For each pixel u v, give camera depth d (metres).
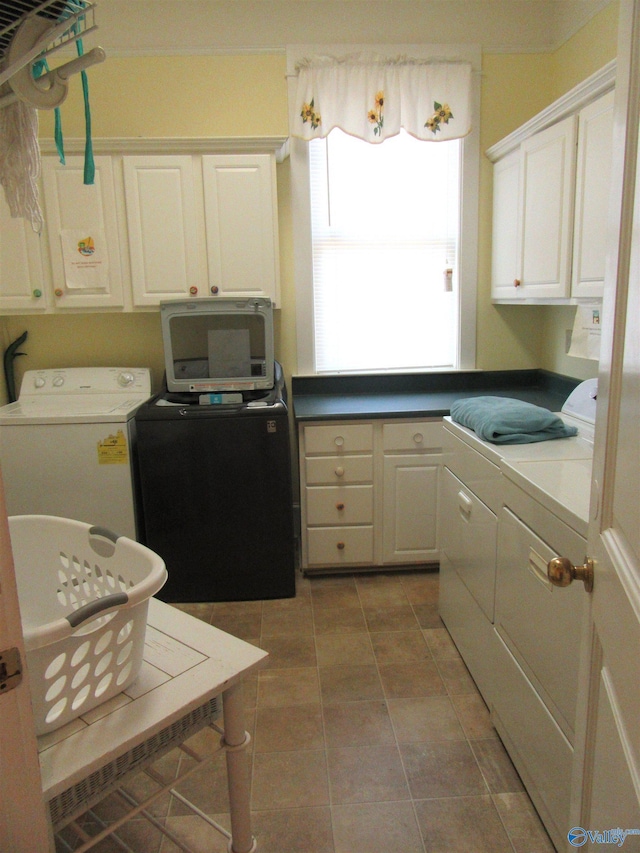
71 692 0.98
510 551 1.74
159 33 2.93
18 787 0.77
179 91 2.98
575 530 1.33
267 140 2.68
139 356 3.19
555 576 0.93
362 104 2.90
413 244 3.22
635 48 0.73
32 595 1.42
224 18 2.93
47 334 3.15
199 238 2.80
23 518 1.40
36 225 1.35
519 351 3.33
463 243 3.19
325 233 3.18
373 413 2.78
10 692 0.75
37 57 1.07
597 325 2.25
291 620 2.62
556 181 2.44
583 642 1.00
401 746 1.88
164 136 2.99
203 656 1.19
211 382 2.74
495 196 3.10
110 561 1.28
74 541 1.35
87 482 2.64
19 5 0.94
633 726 0.69
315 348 3.28
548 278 2.54
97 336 3.16
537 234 2.62
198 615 2.67
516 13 3.01
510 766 1.79
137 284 2.82
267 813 1.64
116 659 1.04
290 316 3.21
